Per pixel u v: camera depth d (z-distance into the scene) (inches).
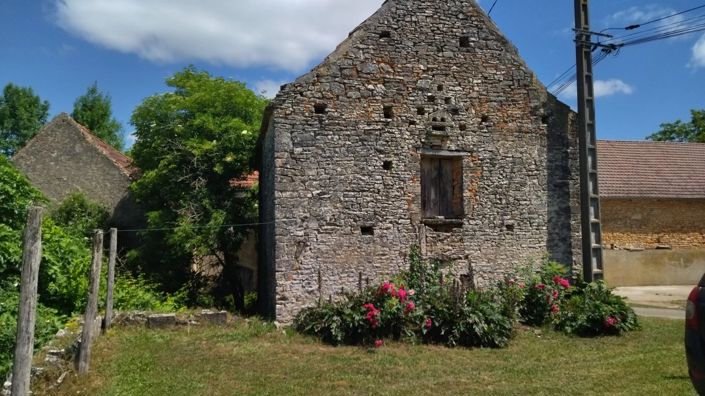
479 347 353.4
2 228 390.6
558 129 484.7
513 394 256.5
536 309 415.2
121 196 732.7
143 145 643.5
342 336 354.3
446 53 461.7
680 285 784.9
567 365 310.2
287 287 411.2
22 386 181.3
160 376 279.3
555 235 473.7
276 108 419.5
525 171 472.4
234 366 300.7
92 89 1412.4
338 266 422.0
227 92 623.5
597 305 403.9
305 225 418.6
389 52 447.5
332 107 430.6
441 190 465.1
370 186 434.0
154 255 609.0
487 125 466.6
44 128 757.3
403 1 455.5
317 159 424.8
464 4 470.9
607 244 774.5
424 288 394.0
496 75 472.7
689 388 259.1
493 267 455.5
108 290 366.6
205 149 578.6
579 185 483.5
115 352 317.1
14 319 344.8
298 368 298.4
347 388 265.7
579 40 481.4
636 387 263.7
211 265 608.4
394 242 435.2
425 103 452.1
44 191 740.0
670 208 802.2
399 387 267.6
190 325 388.5
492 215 461.1
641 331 405.1
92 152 748.0
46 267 410.3
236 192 608.7
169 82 652.1
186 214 570.3
